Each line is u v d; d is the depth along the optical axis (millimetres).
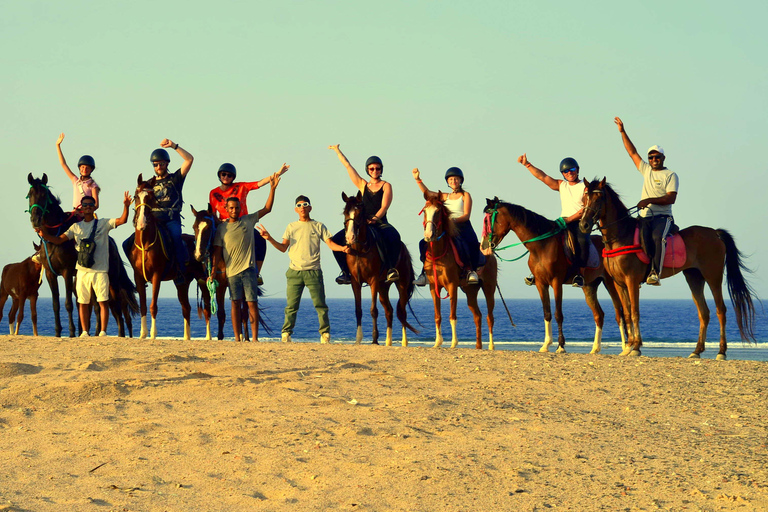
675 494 5203
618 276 12656
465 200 13844
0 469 5547
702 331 13297
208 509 4828
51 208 14000
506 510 4891
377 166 14500
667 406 8172
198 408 7570
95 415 7211
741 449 6410
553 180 13969
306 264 14109
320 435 6570
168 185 14297
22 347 11555
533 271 13375
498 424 7176
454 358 11016
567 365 10594
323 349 11812
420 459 5945
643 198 12797
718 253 12891
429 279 14031
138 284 14094
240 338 13961
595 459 6059
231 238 13648
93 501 4895
